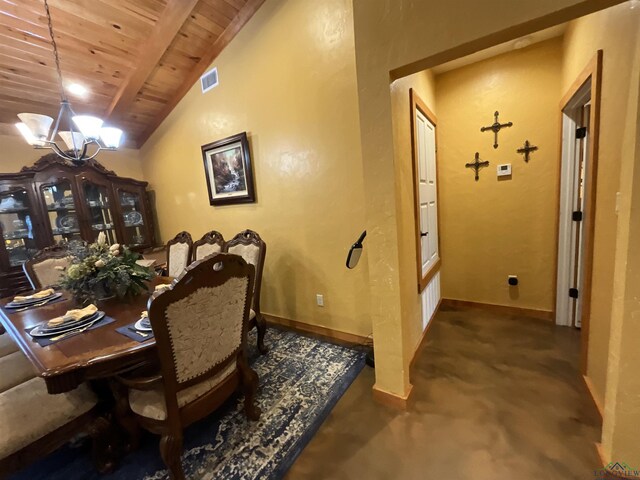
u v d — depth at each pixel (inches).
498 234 108.3
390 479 50.8
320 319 106.0
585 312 69.1
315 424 63.8
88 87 114.9
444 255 120.0
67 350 48.8
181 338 47.0
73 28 91.2
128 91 120.0
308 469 53.5
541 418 61.0
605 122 57.9
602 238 60.2
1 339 85.6
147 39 101.9
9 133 119.9
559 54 90.0
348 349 94.7
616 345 45.2
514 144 100.8
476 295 116.0
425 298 96.8
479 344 90.9
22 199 118.9
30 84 104.7
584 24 69.0
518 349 86.6
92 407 54.7
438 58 49.8
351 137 87.0
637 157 39.2
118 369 49.3
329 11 83.7
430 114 98.8
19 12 82.7
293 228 106.4
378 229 62.1
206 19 101.0
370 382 77.0
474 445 56.0
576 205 92.6
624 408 45.1
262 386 77.7
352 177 89.4
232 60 108.7
